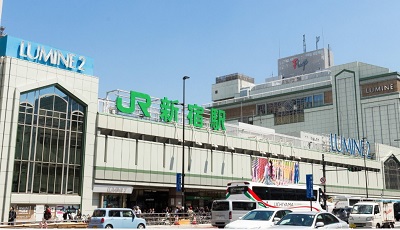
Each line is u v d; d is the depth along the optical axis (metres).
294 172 60.19
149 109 44.22
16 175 32.66
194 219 39.28
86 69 39.03
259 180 54.47
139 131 42.28
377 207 34.69
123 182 40.06
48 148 35.03
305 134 73.44
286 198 37.16
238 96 122.31
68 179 35.97
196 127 48.50
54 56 36.72
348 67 102.69
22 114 33.81
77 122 37.50
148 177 42.31
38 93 35.09
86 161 37.25
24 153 33.41
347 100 101.00
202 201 50.03
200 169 47.81
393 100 94.06
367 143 81.00
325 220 16.45
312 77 113.25
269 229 15.49
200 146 48.62
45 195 33.91
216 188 49.12
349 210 43.69
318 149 67.69
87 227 28.47
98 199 38.53
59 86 36.38
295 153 61.69
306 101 107.62
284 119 110.06
